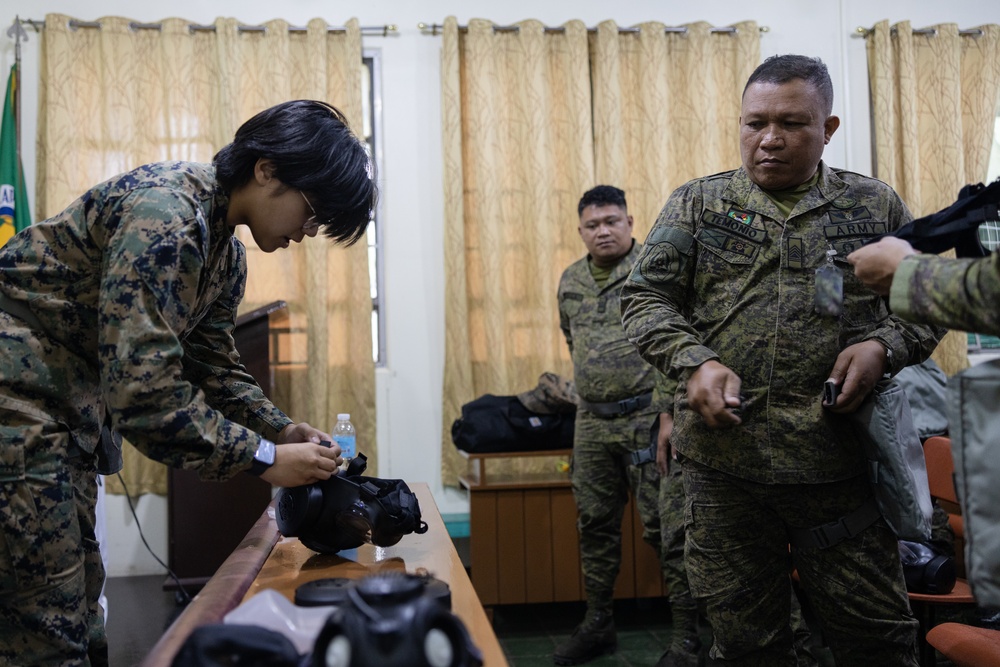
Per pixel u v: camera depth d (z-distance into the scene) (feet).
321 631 2.36
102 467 5.21
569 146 13.93
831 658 9.29
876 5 14.87
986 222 4.31
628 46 14.28
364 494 4.30
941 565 7.04
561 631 10.93
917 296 3.66
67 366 4.46
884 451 4.88
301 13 13.80
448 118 13.61
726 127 14.30
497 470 13.04
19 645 4.26
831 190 5.46
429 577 3.61
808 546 5.29
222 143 13.05
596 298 10.21
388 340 13.82
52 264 4.34
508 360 13.75
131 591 12.17
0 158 12.67
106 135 13.08
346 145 4.45
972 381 3.51
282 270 13.44
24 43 13.23
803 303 5.25
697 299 5.61
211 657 2.42
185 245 4.07
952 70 14.53
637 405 9.63
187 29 13.28
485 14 14.16
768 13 14.76
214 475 4.07
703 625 10.80
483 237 13.52
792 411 5.22
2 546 4.17
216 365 5.21
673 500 8.72
